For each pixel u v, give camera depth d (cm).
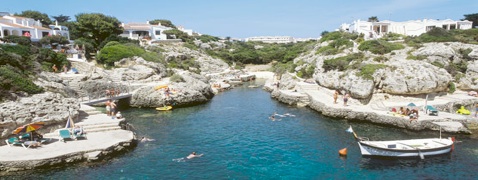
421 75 4494
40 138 2888
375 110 4262
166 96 5325
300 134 3722
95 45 8525
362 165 2761
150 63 7156
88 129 3266
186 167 2689
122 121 3597
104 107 4928
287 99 5728
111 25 9075
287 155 3012
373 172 2617
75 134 2984
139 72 6462
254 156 2986
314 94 5581
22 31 7031
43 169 2489
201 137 3603
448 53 5569
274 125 4169
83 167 2580
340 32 10162
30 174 2409
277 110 5175
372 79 4581
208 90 6569
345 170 2661
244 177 2512
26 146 2742
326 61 6134
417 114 3741
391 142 3089
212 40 16075
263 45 18675
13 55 4222
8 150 2655
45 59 5753
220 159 2900
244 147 3253
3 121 2806
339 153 3025
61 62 6047
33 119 3014
